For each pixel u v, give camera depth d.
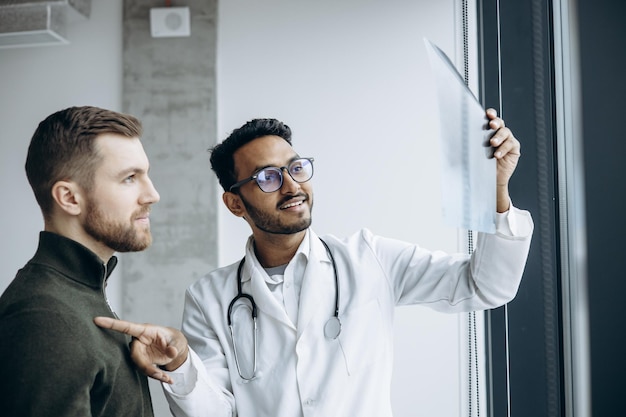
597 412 1.02
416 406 2.75
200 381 1.23
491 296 1.31
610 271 0.97
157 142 3.07
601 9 0.98
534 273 1.36
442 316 2.77
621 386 0.93
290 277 1.44
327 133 2.92
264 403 1.36
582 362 1.08
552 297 1.29
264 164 1.41
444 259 1.44
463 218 0.95
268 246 1.46
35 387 0.83
